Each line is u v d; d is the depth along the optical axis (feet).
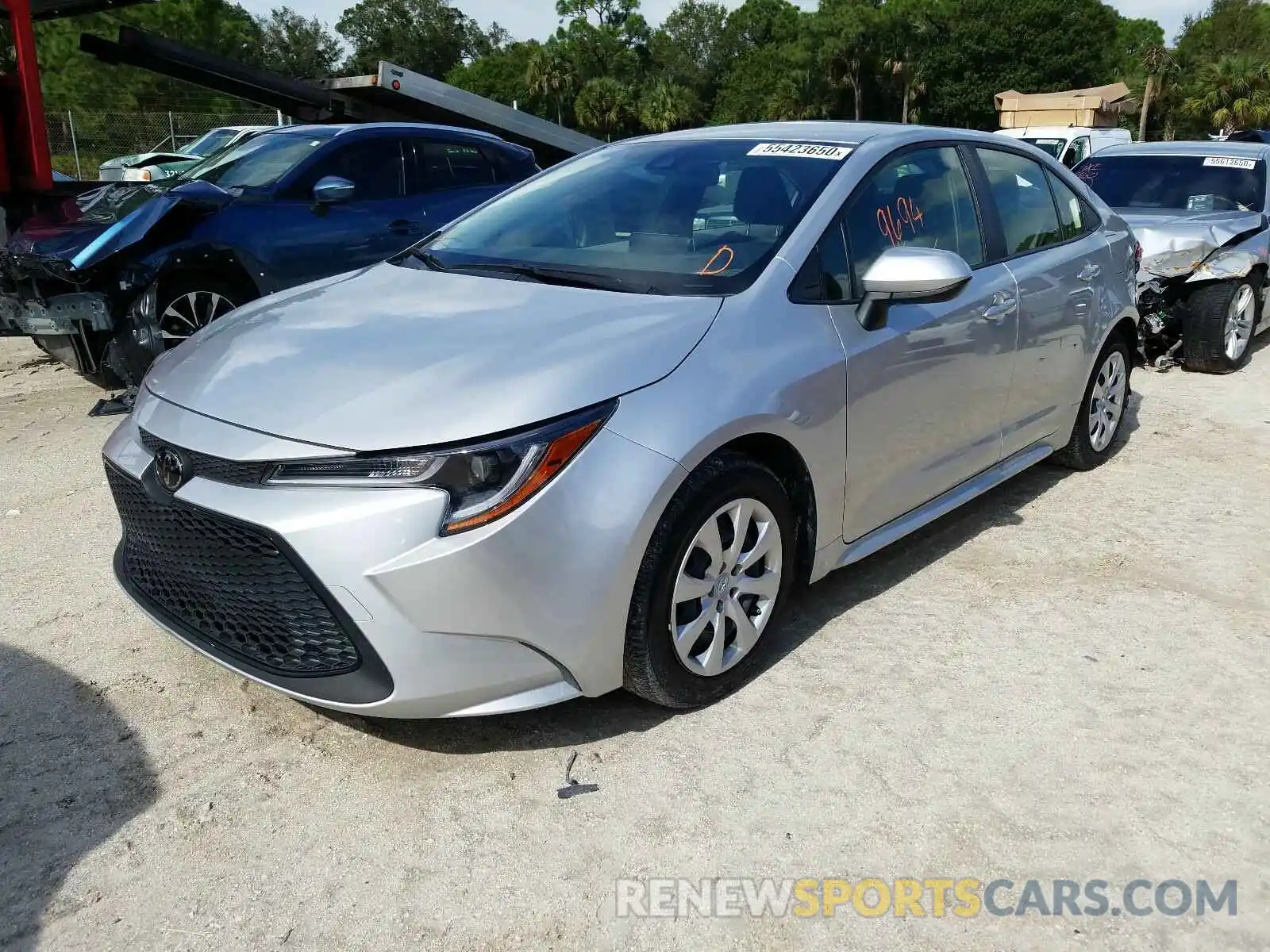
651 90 214.07
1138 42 287.28
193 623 9.19
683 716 9.72
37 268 18.79
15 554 13.43
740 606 9.82
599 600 8.40
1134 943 7.09
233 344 9.84
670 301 9.78
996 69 215.10
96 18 99.30
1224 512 14.96
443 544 7.79
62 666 10.62
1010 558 13.37
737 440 9.50
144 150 61.77
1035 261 13.88
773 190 11.24
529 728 9.55
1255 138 57.36
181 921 7.29
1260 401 21.45
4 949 7.02
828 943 7.10
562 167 13.52
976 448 13.05
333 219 21.84
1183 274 23.07
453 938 7.14
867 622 11.57
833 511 10.66
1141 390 22.49
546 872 7.75
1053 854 7.93
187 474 8.50
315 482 7.97
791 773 8.86
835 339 10.32
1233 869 7.78
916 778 8.79
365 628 7.92
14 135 24.17
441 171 24.14
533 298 10.05
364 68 263.08
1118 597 12.22
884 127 12.74
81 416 20.03
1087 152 56.34
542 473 8.03
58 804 8.48
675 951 7.03
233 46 139.33
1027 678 10.41
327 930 7.22
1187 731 9.50
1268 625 11.54
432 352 8.91
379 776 8.87
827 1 222.28
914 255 10.07
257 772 8.93
